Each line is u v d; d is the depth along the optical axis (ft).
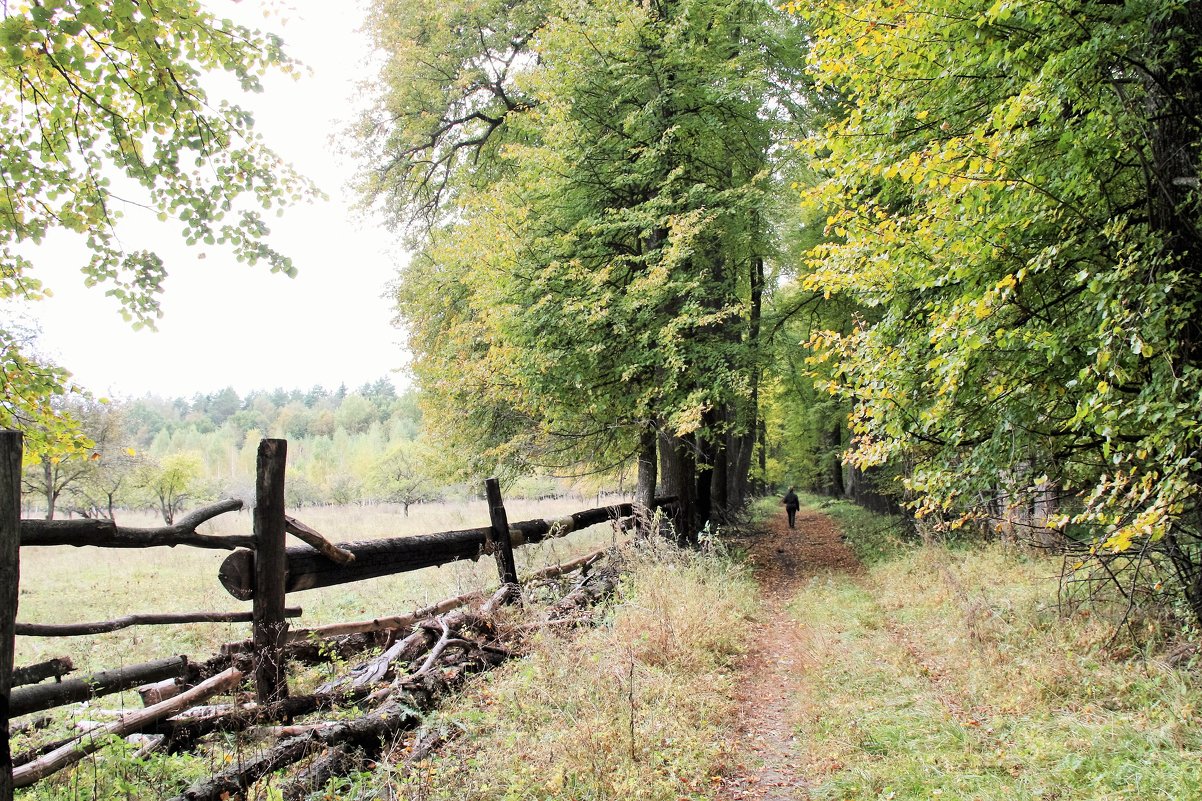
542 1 55.16
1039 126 16.88
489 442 53.78
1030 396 17.74
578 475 55.11
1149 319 13.94
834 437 78.48
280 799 11.41
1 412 16.34
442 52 58.90
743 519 77.92
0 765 9.86
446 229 61.26
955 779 14.12
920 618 28.40
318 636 19.81
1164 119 16.79
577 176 43.09
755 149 50.39
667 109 44.47
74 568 44.98
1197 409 13.39
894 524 54.95
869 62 20.72
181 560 49.14
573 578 33.55
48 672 13.91
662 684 19.36
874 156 20.65
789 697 20.98
